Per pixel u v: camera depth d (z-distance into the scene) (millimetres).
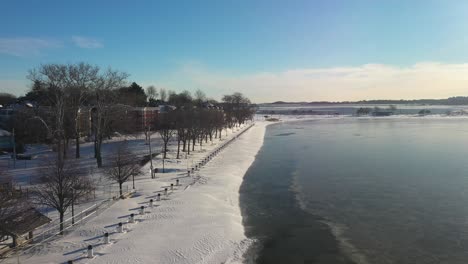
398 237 38500
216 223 41156
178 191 54938
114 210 44719
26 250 33281
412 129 159750
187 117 108125
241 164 78875
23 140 100375
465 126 174500
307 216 45219
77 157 83125
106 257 32094
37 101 108188
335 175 66438
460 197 51344
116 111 88250
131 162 63094
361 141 115875
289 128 185750
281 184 61219
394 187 57250
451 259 33594
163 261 31891
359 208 47750
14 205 36219
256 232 40281
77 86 80688
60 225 38188
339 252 35312
